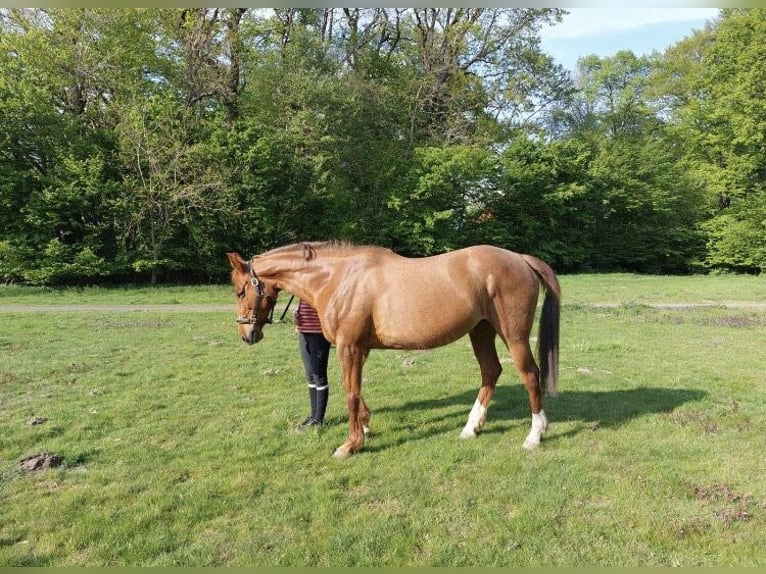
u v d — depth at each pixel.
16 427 5.51
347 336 4.99
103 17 23.48
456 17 34.62
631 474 4.41
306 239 26.89
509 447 5.02
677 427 5.50
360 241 28.52
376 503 4.01
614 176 32.59
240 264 5.58
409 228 29.44
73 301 17.44
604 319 13.27
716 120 30.44
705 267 32.75
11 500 4.03
